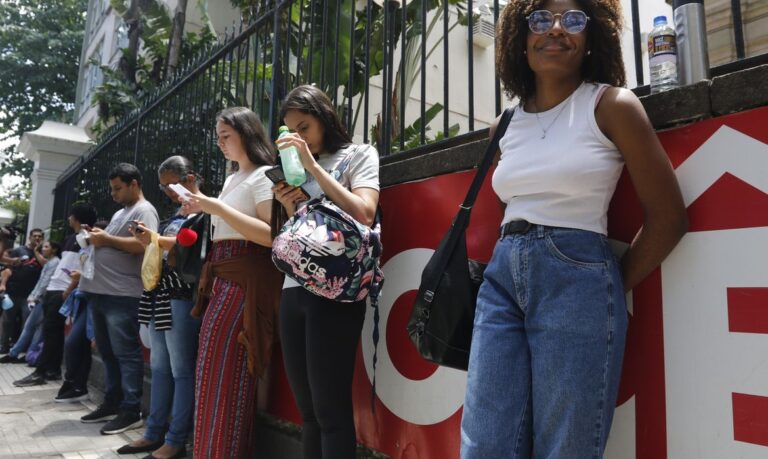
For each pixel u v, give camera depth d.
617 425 1.37
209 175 3.78
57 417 3.93
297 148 1.77
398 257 2.14
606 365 1.11
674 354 1.28
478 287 1.45
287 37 3.29
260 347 2.30
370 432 2.16
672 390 1.28
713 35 4.13
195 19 8.54
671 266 1.31
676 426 1.26
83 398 4.53
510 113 1.47
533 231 1.23
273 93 3.16
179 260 2.61
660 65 1.45
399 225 2.16
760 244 1.17
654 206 1.16
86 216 5.11
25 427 3.65
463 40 7.12
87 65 14.64
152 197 4.82
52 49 17.34
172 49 7.13
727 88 1.24
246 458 2.36
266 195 2.34
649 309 1.34
